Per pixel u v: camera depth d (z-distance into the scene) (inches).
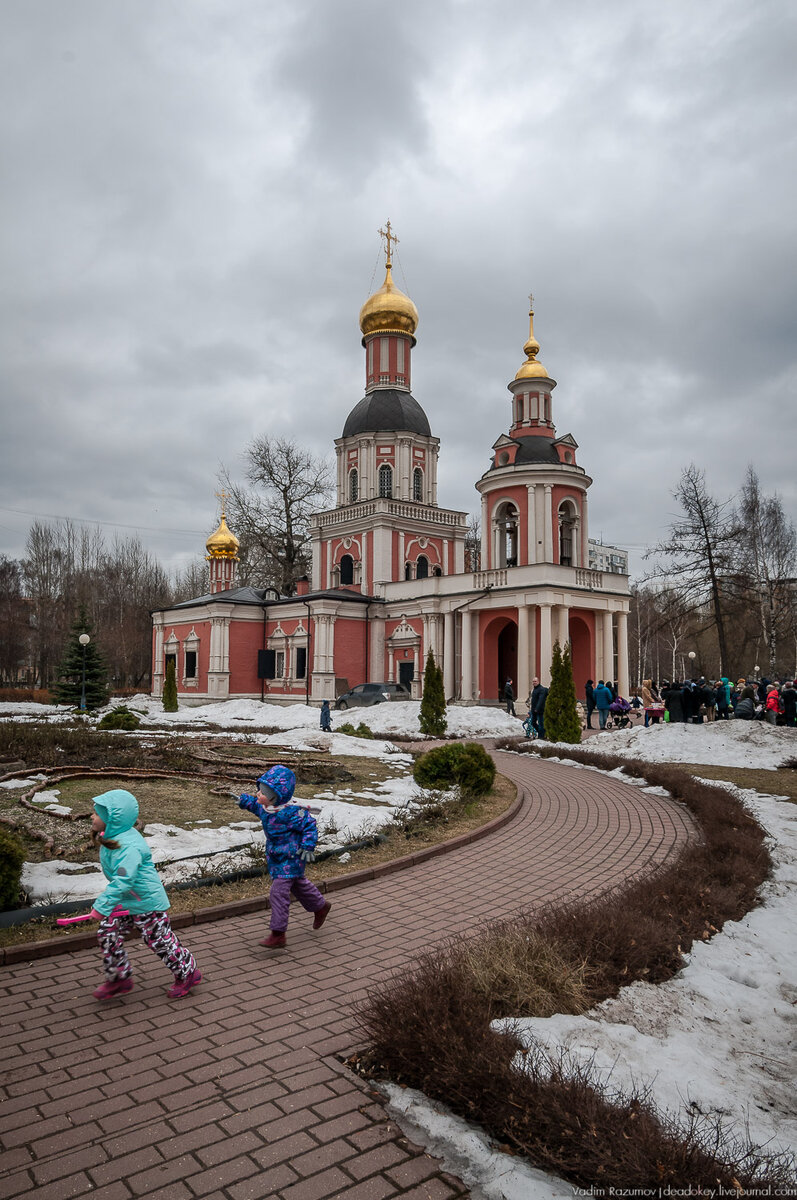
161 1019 189.3
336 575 1801.2
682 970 222.2
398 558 1706.4
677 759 759.1
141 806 419.8
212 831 368.8
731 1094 155.6
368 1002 198.5
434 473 1835.6
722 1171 122.6
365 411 1838.1
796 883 323.9
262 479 2059.5
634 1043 172.4
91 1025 185.5
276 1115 147.0
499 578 1407.5
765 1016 199.5
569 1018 178.9
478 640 1456.7
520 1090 140.4
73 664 1534.2
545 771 663.8
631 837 406.6
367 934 253.3
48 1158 133.4
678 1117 143.1
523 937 209.2
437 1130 141.5
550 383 1565.0
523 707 1327.5
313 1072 163.3
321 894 272.5
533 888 308.8
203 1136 140.1
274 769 248.8
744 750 749.3
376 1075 161.8
